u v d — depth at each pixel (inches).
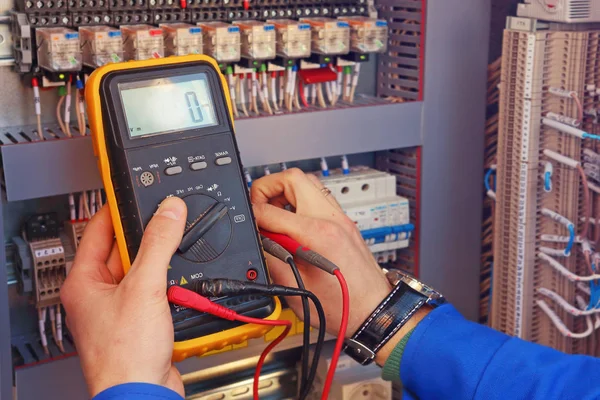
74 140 45.2
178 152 32.1
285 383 59.1
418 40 57.5
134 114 31.9
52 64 46.1
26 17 47.7
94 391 23.8
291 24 52.2
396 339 30.3
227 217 32.2
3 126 51.8
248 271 32.0
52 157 44.8
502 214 57.4
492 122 63.2
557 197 54.6
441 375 27.9
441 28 56.6
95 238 31.8
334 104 58.1
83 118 49.5
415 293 30.6
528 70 52.5
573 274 53.2
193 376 56.3
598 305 53.1
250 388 57.9
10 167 43.7
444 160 59.4
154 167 31.4
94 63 47.4
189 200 31.6
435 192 59.7
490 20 60.1
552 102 53.0
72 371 48.6
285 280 33.5
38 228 50.5
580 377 25.7
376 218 57.3
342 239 32.0
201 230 31.3
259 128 51.3
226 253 31.8
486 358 27.3
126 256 31.0
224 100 34.1
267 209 33.6
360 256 32.2
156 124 32.2
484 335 28.6
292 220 32.7
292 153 53.0
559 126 52.0
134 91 32.1
